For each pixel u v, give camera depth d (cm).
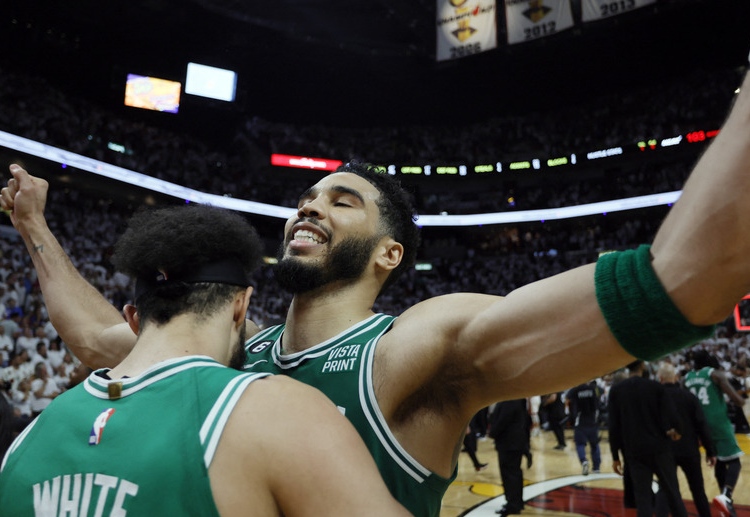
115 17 1920
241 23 2067
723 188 73
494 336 102
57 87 2012
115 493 75
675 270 80
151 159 2066
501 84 2431
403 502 108
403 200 152
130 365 90
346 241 135
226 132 2377
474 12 1869
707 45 2162
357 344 121
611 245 2325
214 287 94
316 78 2386
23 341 887
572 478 712
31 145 1703
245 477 74
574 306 90
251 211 2253
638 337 84
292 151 2458
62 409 87
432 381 113
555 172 2502
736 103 77
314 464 74
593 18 1719
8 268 1174
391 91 2478
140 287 96
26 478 82
